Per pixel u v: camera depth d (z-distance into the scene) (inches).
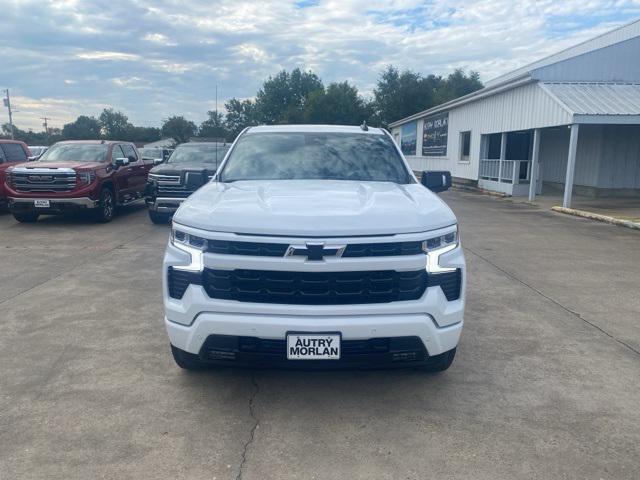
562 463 122.9
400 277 135.9
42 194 457.7
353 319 133.1
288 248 132.0
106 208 498.6
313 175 188.7
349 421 140.9
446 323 141.3
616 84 673.6
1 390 156.4
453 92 2805.1
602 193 741.3
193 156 509.7
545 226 498.0
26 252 360.5
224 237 135.0
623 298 260.7
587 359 183.8
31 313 228.1
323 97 2728.8
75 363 175.8
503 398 154.4
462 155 1000.2
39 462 121.3
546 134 875.4
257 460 123.1
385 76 2625.5
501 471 119.6
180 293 143.3
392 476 117.5
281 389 158.7
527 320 224.5
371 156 199.6
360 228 134.0
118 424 138.0
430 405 149.9
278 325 132.4
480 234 449.4
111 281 282.4
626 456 126.0
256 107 3681.1
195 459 123.2
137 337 199.8
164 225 489.7
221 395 154.4
